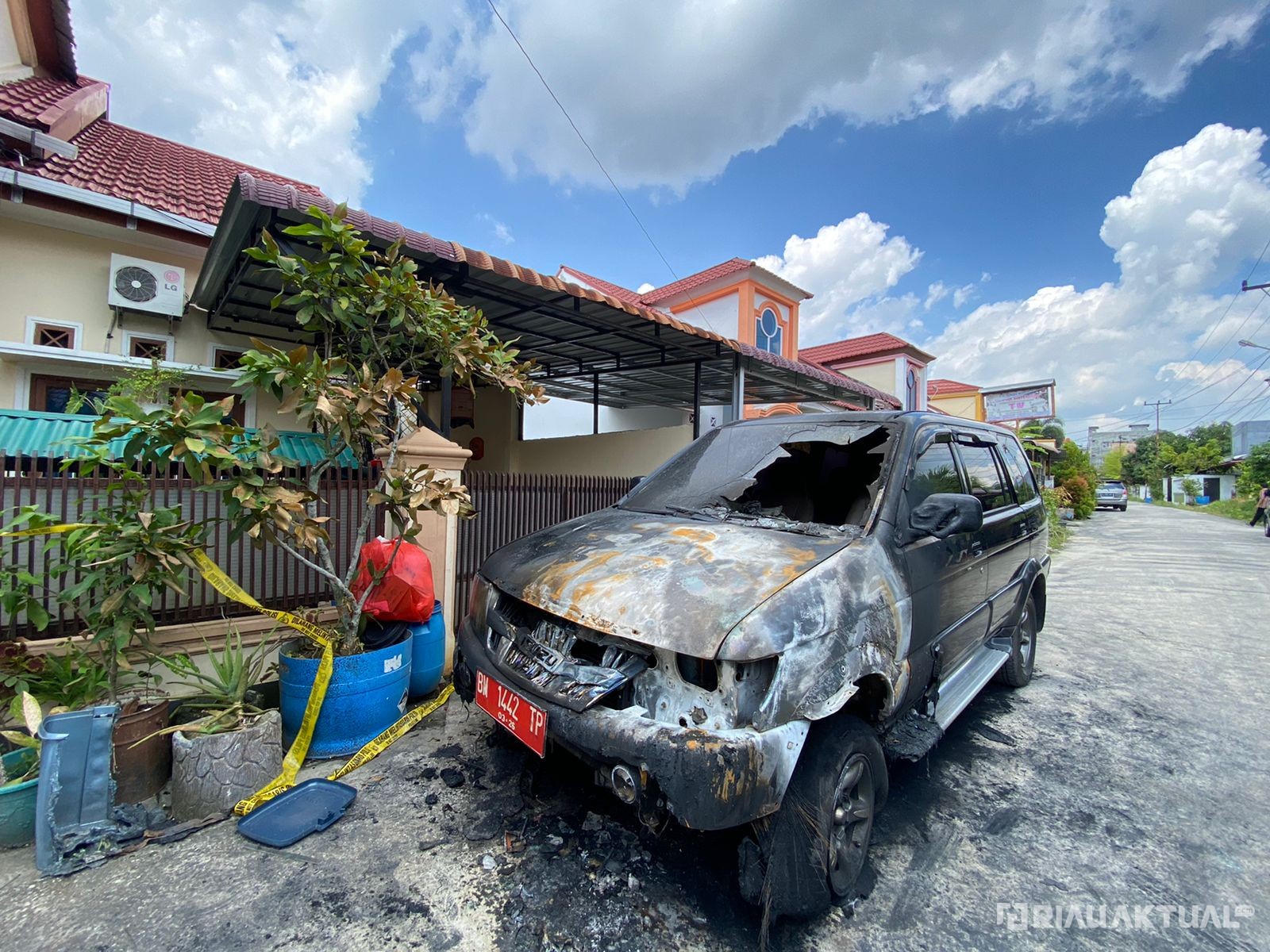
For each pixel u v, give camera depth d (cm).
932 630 269
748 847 196
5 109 577
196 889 214
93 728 233
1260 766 334
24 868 224
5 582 287
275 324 612
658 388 1052
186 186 688
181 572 280
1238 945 203
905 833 265
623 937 197
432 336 339
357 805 267
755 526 279
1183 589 872
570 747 204
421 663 363
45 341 534
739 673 186
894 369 1752
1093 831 270
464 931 198
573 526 308
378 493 306
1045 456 2258
